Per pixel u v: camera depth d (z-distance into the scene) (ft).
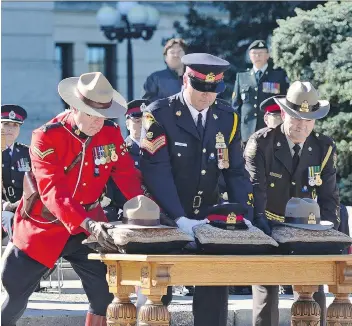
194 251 41.27
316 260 40.09
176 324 55.93
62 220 41.42
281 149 48.29
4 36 121.39
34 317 53.83
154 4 119.14
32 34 122.11
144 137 44.75
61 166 42.98
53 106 122.62
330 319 41.04
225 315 45.14
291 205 43.32
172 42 77.36
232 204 41.73
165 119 44.98
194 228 41.45
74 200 41.86
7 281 43.98
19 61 121.80
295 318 45.06
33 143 42.86
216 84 44.27
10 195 61.41
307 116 46.80
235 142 45.93
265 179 48.16
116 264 40.29
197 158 45.24
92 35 122.93
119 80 122.62
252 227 41.81
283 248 41.98
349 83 87.20
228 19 114.32
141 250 39.45
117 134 44.37
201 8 115.55
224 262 39.32
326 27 89.92
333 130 87.20
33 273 43.83
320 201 49.44
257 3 112.27
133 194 44.39
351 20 89.92
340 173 88.07
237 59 111.86
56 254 43.65
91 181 43.57
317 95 47.32
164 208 43.96
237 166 45.88
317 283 40.47
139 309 43.42
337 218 49.14
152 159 44.52
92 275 44.37
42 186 42.19
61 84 42.98
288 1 110.93
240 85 78.64
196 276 39.01
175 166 45.14
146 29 118.93
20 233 44.04
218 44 114.01
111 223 41.93
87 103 42.29
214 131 45.39
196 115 45.32
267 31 112.27
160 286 38.70
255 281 39.70
